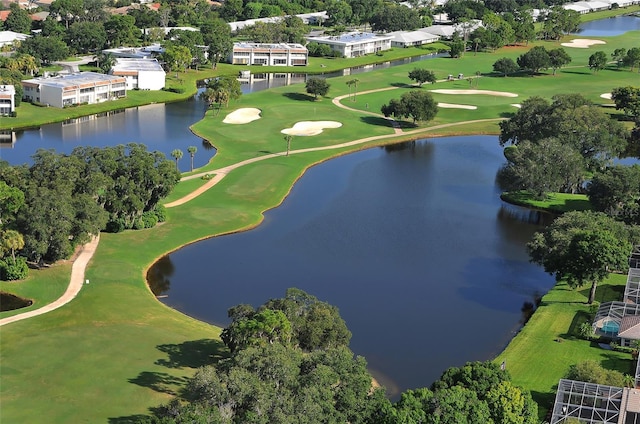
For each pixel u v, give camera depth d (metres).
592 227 169.75
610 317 147.00
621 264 154.88
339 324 128.00
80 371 123.56
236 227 198.62
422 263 184.25
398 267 181.50
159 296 162.50
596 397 113.38
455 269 181.88
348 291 168.12
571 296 163.00
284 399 98.38
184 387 119.88
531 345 142.12
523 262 187.38
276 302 126.69
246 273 174.50
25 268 161.38
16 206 166.12
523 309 163.38
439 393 102.56
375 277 175.75
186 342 137.25
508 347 142.12
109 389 118.12
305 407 97.50
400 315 158.62
